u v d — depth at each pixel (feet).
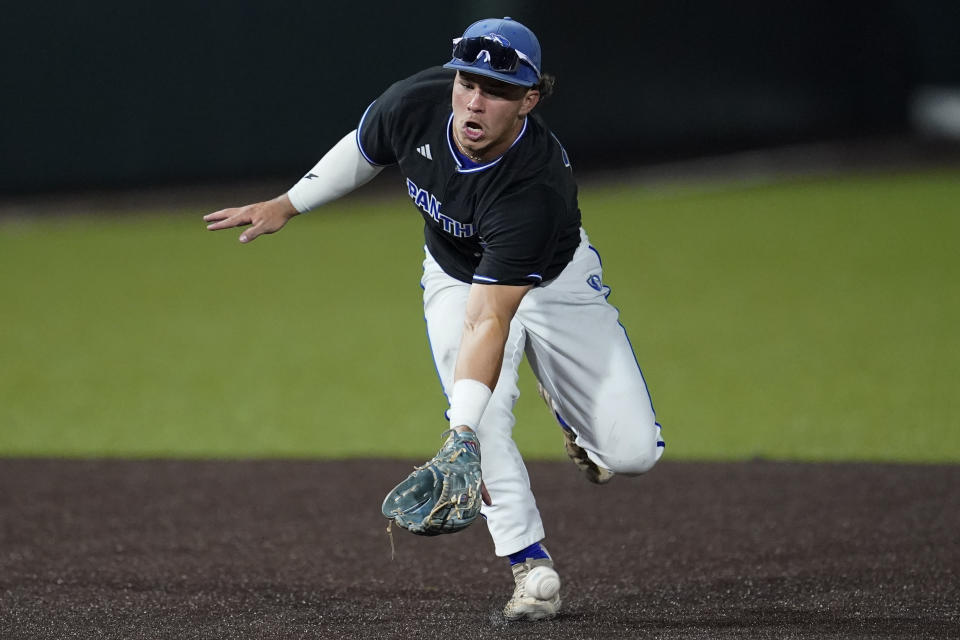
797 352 104.94
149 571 57.16
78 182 214.69
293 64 221.87
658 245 163.02
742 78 262.88
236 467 77.51
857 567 55.67
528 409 92.17
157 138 217.36
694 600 51.39
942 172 220.43
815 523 63.26
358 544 61.62
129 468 77.51
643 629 46.80
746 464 75.05
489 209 43.34
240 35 218.59
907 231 165.89
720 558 58.03
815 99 276.62
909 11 286.66
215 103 219.20
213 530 64.44
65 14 208.44
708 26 255.29
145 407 93.66
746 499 68.08
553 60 232.12
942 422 83.71
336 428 87.25
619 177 225.97
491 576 55.93
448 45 222.48
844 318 117.19
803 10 270.26
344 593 53.42
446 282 49.60
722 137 261.44
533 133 44.14
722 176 224.94
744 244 161.27
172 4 213.66
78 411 92.84
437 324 49.16
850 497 67.67
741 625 47.11
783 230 171.12
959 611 48.70
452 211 45.09
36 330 121.08
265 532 64.03
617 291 133.69
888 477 71.15
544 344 49.70
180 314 127.54
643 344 109.70
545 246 42.98
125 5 211.00
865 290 129.80
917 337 108.58
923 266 141.59
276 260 159.33
